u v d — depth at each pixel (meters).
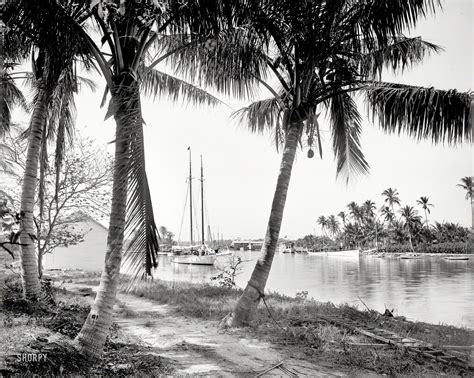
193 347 7.25
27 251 9.03
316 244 156.50
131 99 5.89
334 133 11.70
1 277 9.70
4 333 5.88
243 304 9.00
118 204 5.99
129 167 5.73
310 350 7.22
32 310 7.89
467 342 7.86
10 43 8.12
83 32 6.11
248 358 6.70
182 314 10.59
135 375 5.29
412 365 6.55
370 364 6.57
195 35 7.18
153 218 5.82
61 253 34.94
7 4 5.97
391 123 8.80
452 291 24.02
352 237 126.88
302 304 12.35
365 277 35.97
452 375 5.89
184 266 51.62
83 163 14.95
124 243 5.84
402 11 7.77
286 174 9.41
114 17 5.79
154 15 6.02
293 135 9.45
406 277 35.47
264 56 9.38
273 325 8.99
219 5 6.55
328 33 8.37
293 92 9.55
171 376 5.43
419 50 9.93
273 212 9.35
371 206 122.12
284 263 68.62
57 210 13.71
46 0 5.68
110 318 5.87
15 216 8.88
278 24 8.43
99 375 5.09
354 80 9.41
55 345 5.42
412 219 97.69
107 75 6.17
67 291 13.70
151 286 16.30
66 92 9.95
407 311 16.34
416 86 8.71
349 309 11.34
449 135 7.82
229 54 8.29
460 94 7.63
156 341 7.69
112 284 5.88
